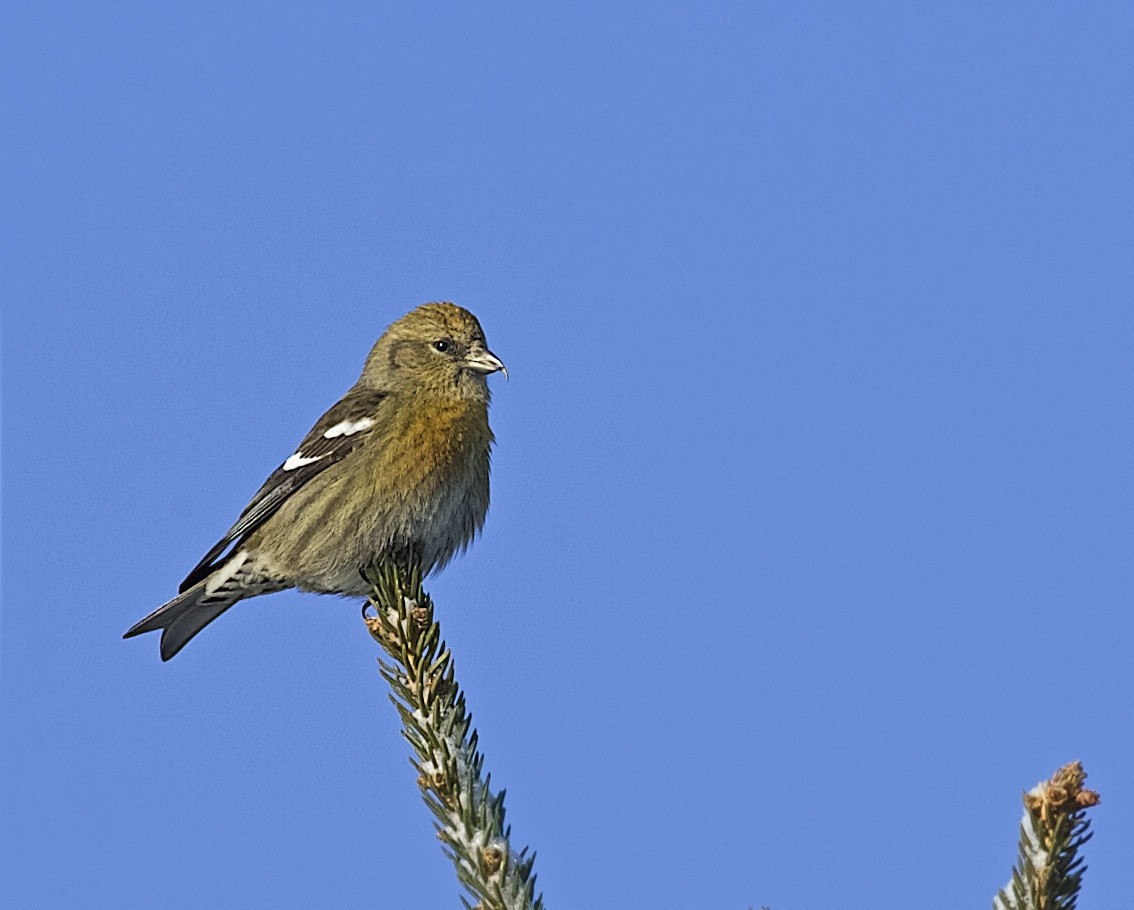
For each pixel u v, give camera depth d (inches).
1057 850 242.8
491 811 296.0
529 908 280.8
